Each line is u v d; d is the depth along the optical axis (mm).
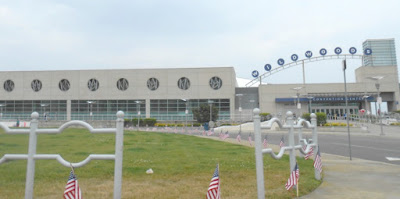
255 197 6105
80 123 4844
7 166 9383
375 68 61438
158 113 60375
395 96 60250
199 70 61031
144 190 6621
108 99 61281
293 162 6539
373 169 9703
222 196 6184
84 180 7555
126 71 61750
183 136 23547
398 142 20875
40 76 62688
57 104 61812
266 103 61906
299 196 6316
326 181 7836
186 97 60531
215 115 52312
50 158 4934
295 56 64750
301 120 7387
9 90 63312
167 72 61344
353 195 6441
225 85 60375
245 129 38875
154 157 11188
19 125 51000
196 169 8961
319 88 61250
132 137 20547
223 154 12383
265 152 5566
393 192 6707
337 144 19594
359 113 53938
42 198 6016
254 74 64562
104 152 12328
